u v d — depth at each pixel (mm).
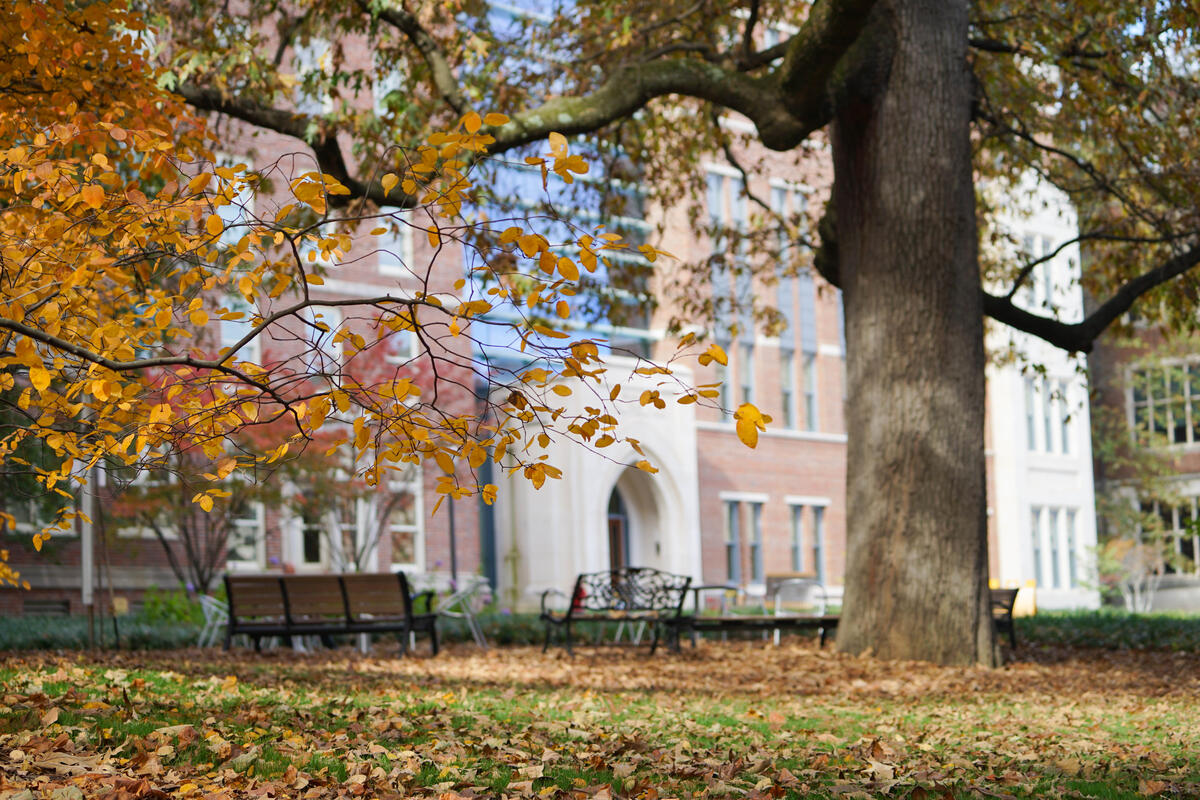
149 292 5090
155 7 13156
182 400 4828
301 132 13438
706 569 33156
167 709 7125
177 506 20578
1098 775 6160
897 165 13414
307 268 13898
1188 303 17062
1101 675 12539
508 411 4680
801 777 5805
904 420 13203
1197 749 7129
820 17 12164
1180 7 13602
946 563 13031
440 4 13305
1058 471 41562
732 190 35438
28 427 5391
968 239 13461
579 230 4340
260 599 13781
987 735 7762
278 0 14578
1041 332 15602
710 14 16625
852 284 13992
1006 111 18047
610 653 14750
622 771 5738
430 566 27375
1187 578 40312
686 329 19938
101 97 6566
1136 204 16438
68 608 22359
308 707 7684
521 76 16703
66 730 5777
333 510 22625
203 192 4664
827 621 14602
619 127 17703
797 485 35750
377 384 4656
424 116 14500
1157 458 39188
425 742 6449
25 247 4969
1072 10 15141
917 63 13445
